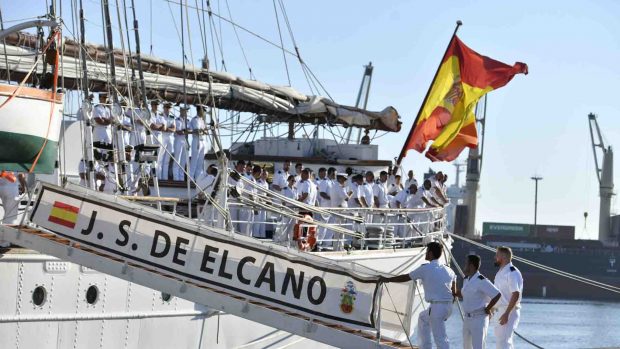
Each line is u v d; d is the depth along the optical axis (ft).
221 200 68.49
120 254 59.06
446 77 115.75
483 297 61.46
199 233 60.08
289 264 60.64
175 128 88.12
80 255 58.34
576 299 409.08
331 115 104.53
